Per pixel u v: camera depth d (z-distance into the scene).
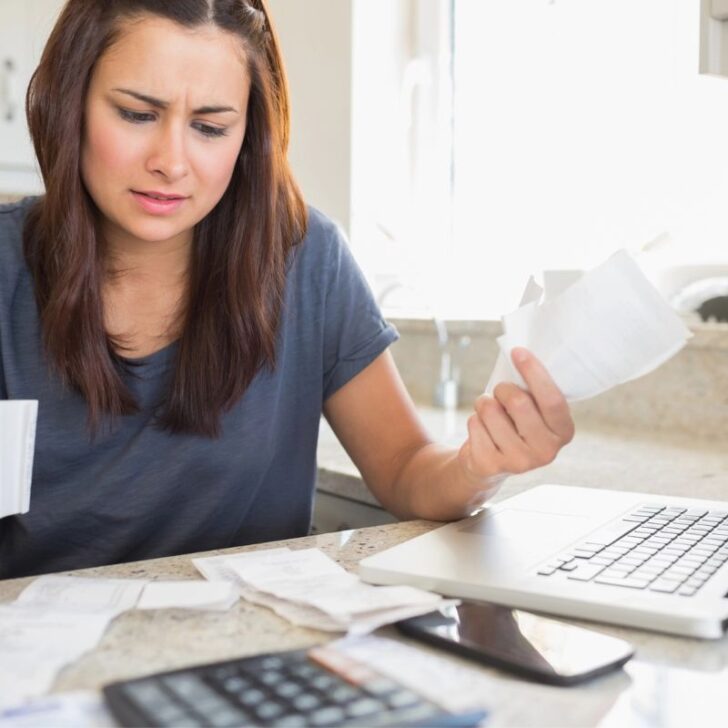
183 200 0.96
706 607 0.66
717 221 1.85
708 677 0.57
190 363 1.09
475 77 2.46
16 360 1.08
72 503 1.08
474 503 0.98
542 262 2.27
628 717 0.51
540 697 0.54
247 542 1.22
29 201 1.15
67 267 1.02
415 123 2.60
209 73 0.92
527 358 0.78
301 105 2.61
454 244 2.56
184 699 0.48
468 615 0.65
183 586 0.71
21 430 0.74
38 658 0.56
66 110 0.95
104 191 0.96
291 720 0.45
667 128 1.95
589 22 2.12
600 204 2.11
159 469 1.10
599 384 0.78
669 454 1.57
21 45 2.34
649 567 0.75
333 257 1.23
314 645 0.61
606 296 0.74
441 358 2.28
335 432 1.28
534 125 2.28
